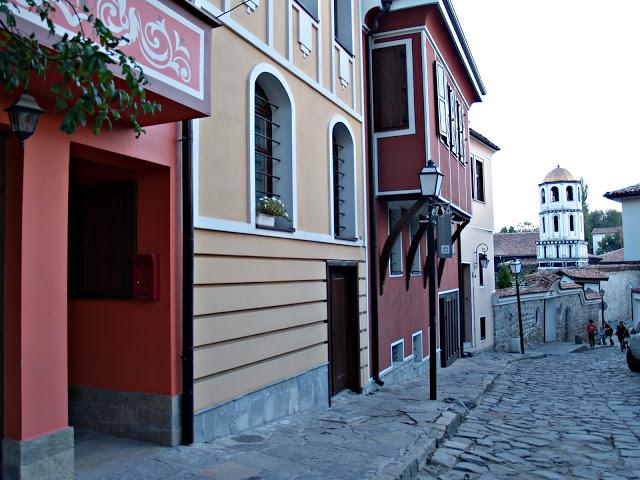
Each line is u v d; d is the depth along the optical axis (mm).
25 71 3059
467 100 15695
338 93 9484
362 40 10648
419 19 10688
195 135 5730
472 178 20547
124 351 5629
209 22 4844
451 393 10227
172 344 5418
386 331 11273
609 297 40094
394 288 11875
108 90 3160
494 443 6867
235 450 5621
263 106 7656
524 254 63375
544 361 18750
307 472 5090
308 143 8266
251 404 6598
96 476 4707
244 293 6500
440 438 6711
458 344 17875
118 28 3982
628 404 9828
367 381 10227
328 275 8836
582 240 58281
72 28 3611
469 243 20062
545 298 27609
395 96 10875
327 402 8523
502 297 23109
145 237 5555
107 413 5691
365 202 10430
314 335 8250
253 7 6855
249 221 6559
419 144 10672
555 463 6082
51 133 4262
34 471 4016
